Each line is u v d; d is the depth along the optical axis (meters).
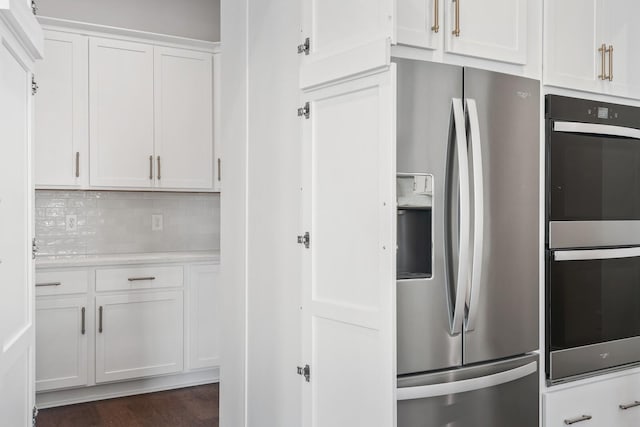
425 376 1.98
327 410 2.12
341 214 2.03
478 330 2.12
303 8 2.23
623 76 2.62
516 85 2.23
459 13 2.11
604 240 2.54
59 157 3.77
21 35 1.93
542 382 2.36
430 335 2.00
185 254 4.20
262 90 2.57
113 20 4.29
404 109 1.95
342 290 2.03
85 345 3.68
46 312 3.56
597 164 2.52
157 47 4.08
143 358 3.88
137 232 4.34
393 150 1.80
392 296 1.79
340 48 2.03
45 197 4.02
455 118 2.02
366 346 1.92
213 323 4.12
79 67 3.82
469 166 2.07
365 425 1.92
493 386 2.16
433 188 2.01
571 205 2.43
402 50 2.01
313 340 2.19
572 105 2.43
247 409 2.73
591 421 2.51
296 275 2.32
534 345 2.31
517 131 2.24
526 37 2.31
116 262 3.76
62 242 4.09
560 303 2.39
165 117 4.12
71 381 3.64
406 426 1.95
